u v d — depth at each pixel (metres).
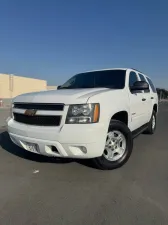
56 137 3.26
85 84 4.95
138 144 5.80
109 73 5.01
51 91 4.07
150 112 6.21
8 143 5.81
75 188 3.13
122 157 3.93
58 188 3.14
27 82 43.19
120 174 3.63
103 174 3.62
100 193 2.98
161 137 6.72
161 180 3.41
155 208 2.61
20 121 3.87
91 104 3.29
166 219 2.39
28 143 3.68
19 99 3.96
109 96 3.68
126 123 4.29
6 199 2.83
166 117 13.79
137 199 2.82
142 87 4.52
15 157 4.55
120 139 3.93
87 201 2.78
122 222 2.35
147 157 4.61
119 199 2.82
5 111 16.55
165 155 4.77
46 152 3.48
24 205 2.69
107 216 2.46
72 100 3.30
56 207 2.64
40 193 2.99
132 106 4.46
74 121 3.24
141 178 3.48
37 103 3.56
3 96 36.78
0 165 4.08
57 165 4.03
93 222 2.35
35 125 3.54
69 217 2.44
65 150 3.31
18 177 3.54
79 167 3.92
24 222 2.35
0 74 36.19
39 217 2.44
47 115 3.42
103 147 3.40
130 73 4.99
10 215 2.48
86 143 3.22
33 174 3.65
